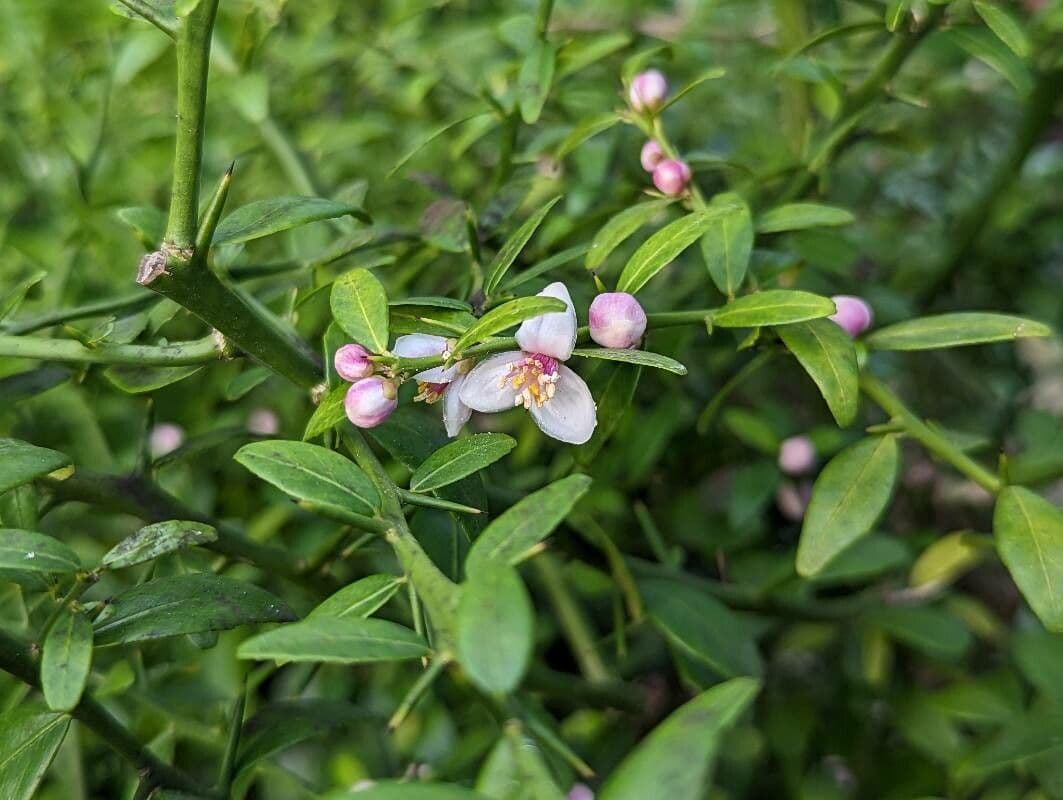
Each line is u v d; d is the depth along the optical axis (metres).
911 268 0.38
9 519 0.20
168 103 0.34
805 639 0.31
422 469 0.17
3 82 0.34
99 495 0.21
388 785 0.11
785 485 0.31
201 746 0.26
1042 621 0.18
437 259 0.28
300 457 0.16
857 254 0.32
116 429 0.30
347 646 0.13
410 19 0.34
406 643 0.13
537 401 0.18
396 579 0.15
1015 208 0.36
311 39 0.33
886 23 0.24
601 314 0.18
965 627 0.30
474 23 0.35
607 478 0.28
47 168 0.34
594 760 0.29
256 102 0.29
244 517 0.31
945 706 0.28
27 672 0.17
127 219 0.19
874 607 0.30
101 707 0.17
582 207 0.29
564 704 0.32
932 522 0.39
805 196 0.28
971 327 0.21
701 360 0.33
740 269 0.21
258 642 0.13
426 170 0.33
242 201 0.33
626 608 0.32
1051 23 0.28
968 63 0.36
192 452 0.23
